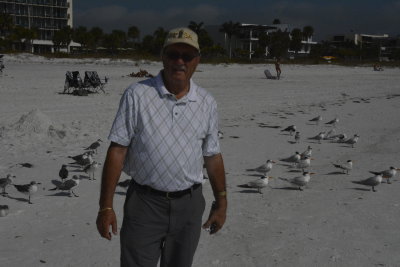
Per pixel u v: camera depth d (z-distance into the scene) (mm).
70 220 7020
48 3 105375
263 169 10039
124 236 3615
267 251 5977
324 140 15195
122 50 105438
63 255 5734
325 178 10133
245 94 29172
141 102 3395
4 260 5527
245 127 17203
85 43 99125
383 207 7969
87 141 13516
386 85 41594
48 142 13055
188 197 3576
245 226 6918
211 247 6109
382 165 11469
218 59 78688
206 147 3723
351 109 23891
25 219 7023
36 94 24047
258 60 83875
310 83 40906
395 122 19672
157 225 3566
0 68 35344
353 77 52875
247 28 121250
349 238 6453
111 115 18469
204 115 3570
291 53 129625
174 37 3346
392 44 172750
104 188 3441
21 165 10367
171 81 3426
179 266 3725
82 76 38312
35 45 104812
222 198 3896
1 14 87812
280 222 7109
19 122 13969
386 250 6027
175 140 3422
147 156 3426
